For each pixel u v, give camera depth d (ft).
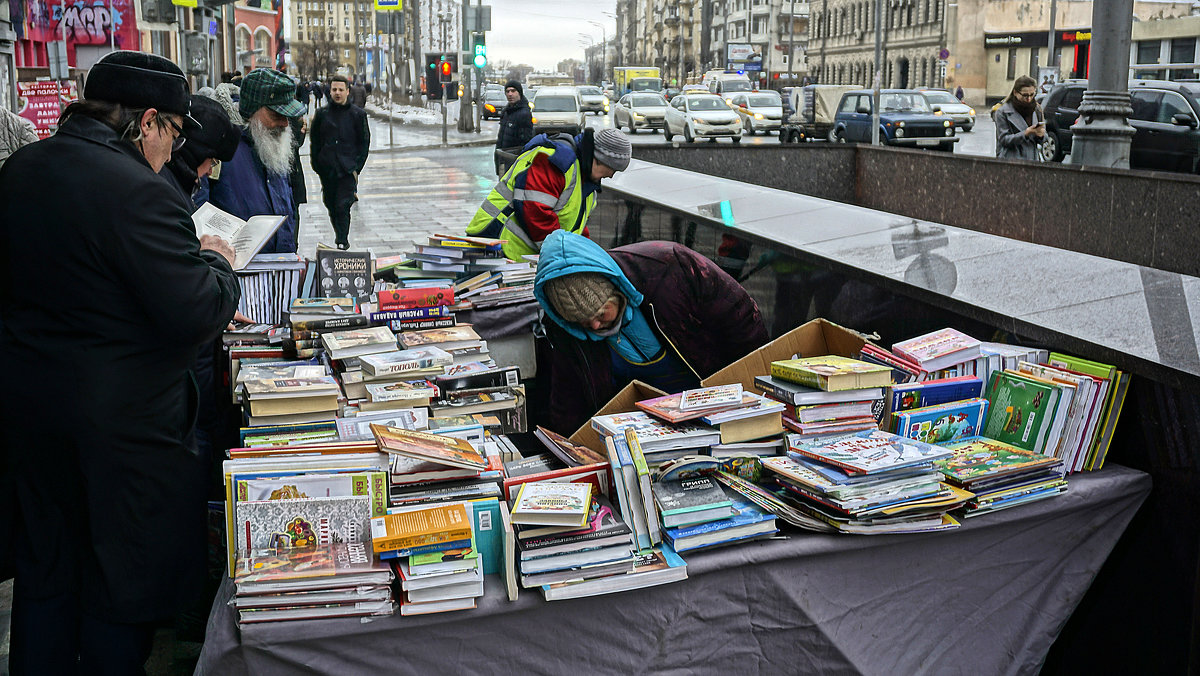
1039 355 9.73
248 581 6.64
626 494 7.48
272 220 12.80
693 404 8.62
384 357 10.25
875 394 8.65
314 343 11.11
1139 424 8.76
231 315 8.01
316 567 6.82
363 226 39.27
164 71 7.73
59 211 7.18
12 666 7.82
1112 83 27.12
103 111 7.56
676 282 10.51
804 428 8.50
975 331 10.77
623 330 10.64
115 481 7.50
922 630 8.17
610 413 9.62
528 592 7.12
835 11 256.93
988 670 8.46
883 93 76.02
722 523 7.57
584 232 15.99
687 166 33.50
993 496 8.11
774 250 15.20
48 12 50.57
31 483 7.63
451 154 84.33
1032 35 176.14
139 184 7.30
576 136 15.67
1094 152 27.58
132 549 7.63
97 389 7.32
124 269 7.21
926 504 7.77
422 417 9.04
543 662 7.23
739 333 10.91
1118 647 8.98
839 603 7.86
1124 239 19.35
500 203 15.30
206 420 11.25
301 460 7.49
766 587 7.59
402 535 6.75
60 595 7.77
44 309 7.37
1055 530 8.40
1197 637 8.02
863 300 12.86
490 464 8.05
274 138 15.74
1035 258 12.48
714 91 140.97
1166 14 172.14
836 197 33.14
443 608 6.85
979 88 191.62
